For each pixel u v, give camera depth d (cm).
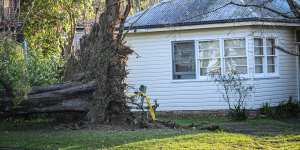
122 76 1595
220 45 2116
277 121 1845
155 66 2208
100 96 1562
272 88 2158
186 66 2172
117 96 1580
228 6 2089
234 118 1900
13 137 1382
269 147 1240
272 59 2183
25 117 1619
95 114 1567
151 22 2173
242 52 2084
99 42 1599
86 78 1579
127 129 1509
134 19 2212
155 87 2206
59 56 2177
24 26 2155
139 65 2225
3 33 1447
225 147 1222
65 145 1255
